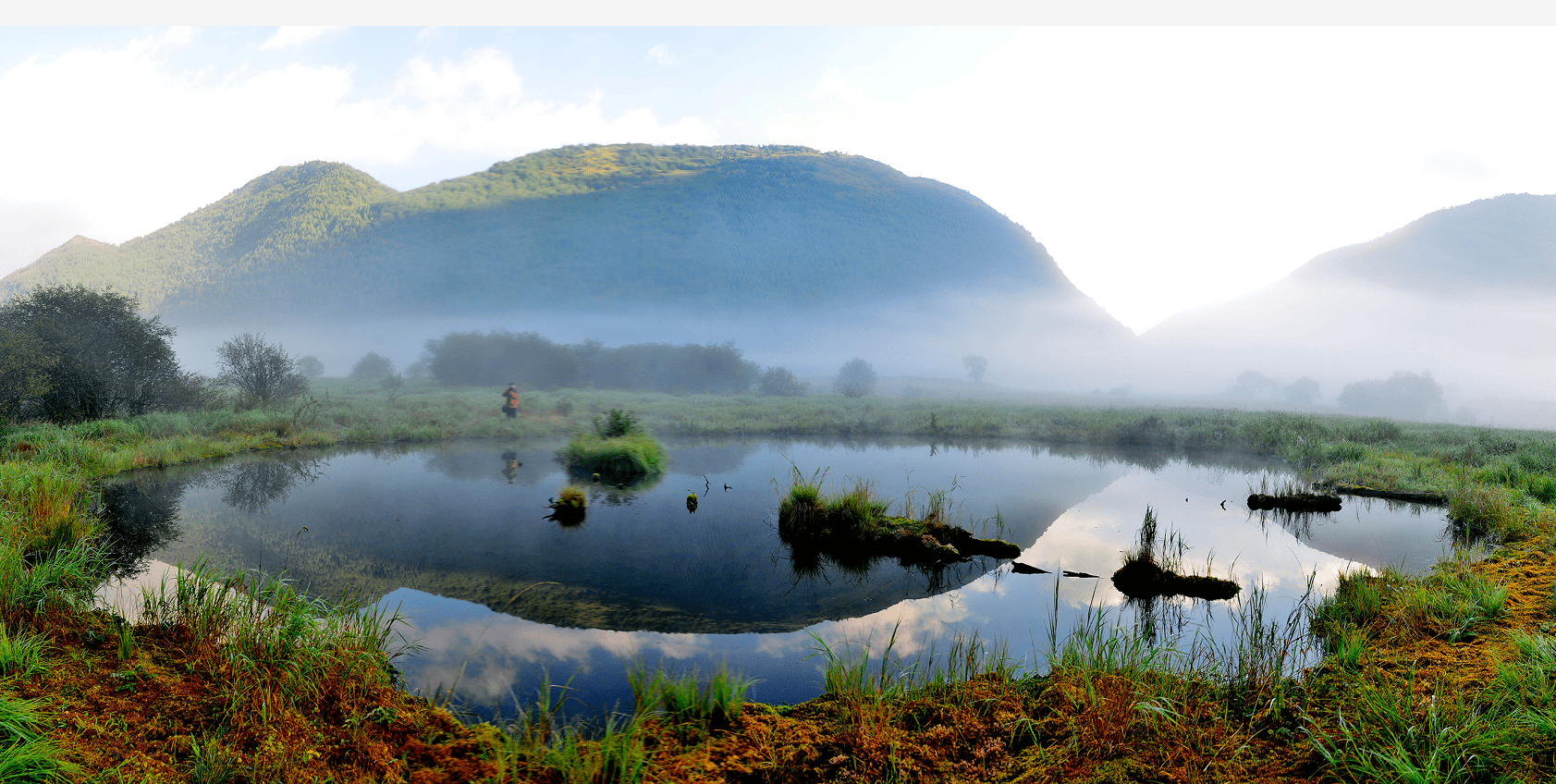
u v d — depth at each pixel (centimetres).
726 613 530
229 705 330
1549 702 319
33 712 296
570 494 880
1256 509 952
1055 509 941
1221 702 357
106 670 360
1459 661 394
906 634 492
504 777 280
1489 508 848
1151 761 301
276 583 490
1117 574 634
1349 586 562
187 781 265
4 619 409
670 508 904
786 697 390
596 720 346
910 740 320
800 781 285
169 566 608
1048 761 300
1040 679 392
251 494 965
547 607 532
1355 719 326
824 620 520
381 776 281
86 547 615
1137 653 398
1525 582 541
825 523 778
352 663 384
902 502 968
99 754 277
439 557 658
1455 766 276
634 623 503
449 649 444
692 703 348
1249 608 548
